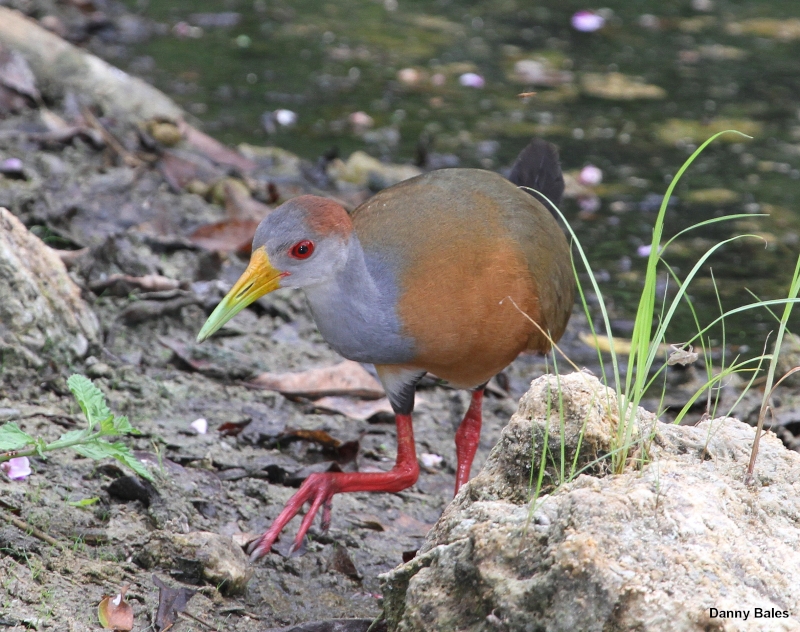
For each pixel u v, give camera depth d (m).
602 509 5.22
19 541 6.48
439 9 22.14
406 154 15.69
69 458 7.64
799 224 14.26
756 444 5.91
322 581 7.17
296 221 7.46
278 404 9.54
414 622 5.37
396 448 9.49
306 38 20.05
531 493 5.93
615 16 22.03
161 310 10.32
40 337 8.88
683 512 5.33
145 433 8.44
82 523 6.93
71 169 12.94
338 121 16.66
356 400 9.95
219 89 17.44
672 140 16.67
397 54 19.58
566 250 8.84
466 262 7.72
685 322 12.18
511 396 10.78
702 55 20.00
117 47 18.64
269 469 8.45
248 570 6.81
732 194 15.05
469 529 5.46
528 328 8.29
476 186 8.23
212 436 8.70
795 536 5.50
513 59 19.58
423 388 10.66
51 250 9.62
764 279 13.04
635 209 14.57
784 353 11.34
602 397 6.20
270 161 14.86
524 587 5.05
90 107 14.73
